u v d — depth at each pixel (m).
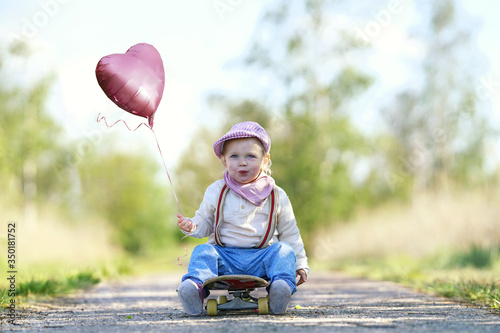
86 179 32.88
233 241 4.38
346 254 20.23
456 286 6.18
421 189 26.83
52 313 4.77
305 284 8.90
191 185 35.56
